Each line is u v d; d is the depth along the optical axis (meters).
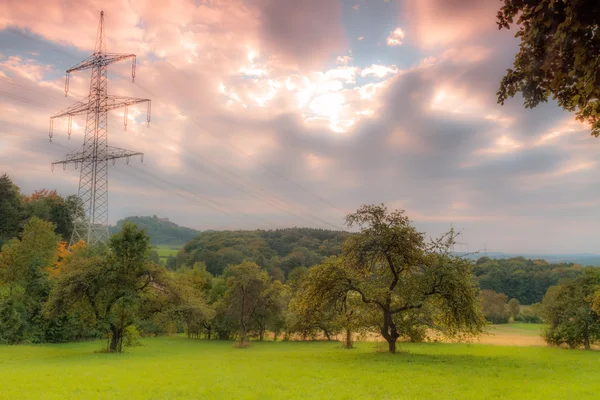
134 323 43.06
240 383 20.69
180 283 46.41
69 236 100.19
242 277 69.31
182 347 55.09
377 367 27.27
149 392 18.14
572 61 7.32
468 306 32.62
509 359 34.22
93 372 24.50
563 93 8.08
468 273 33.81
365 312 36.97
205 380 21.58
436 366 28.00
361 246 34.62
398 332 37.31
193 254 129.00
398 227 34.09
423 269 35.06
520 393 18.67
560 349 52.34
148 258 42.56
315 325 69.50
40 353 39.31
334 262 35.50
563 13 6.95
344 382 21.19
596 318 55.28
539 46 7.53
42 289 53.81
